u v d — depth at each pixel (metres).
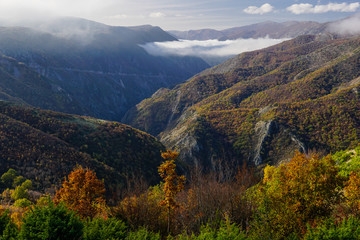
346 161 26.66
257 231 12.59
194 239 10.93
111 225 11.62
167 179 15.02
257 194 14.55
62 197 21.00
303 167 13.45
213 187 14.65
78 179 21.19
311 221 12.44
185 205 15.00
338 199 12.95
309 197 12.77
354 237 9.27
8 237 11.14
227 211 13.63
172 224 14.71
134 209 14.33
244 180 16.06
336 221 11.77
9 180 50.84
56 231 9.97
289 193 13.27
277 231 12.75
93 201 20.23
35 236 9.80
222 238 10.57
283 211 12.91
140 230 11.92
